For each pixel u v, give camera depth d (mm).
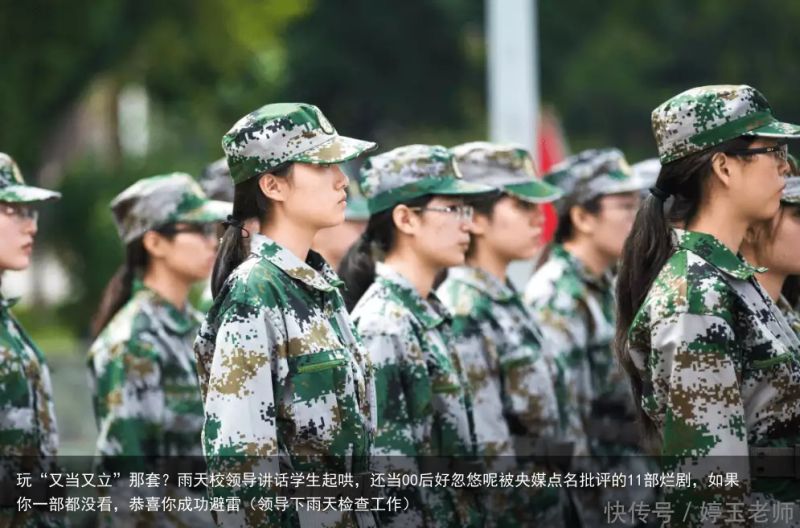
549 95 40812
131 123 36312
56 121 31734
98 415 9594
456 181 8320
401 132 44281
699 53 40938
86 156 30859
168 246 9836
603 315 10523
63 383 16641
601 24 41031
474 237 9453
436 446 8156
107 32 29359
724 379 6246
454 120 43875
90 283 29281
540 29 40938
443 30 42219
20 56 28469
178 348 9742
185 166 31172
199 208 9922
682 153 6570
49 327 33906
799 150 15539
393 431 7801
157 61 31641
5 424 8078
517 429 9219
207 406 6242
